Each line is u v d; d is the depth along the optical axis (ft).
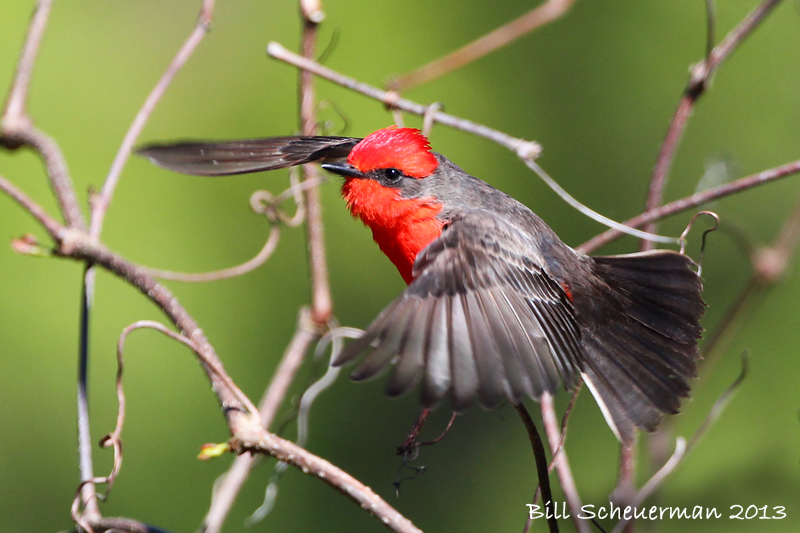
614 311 22.06
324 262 23.32
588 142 45.21
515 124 45.21
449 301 17.51
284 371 22.85
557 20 46.26
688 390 21.27
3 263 39.68
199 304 41.11
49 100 42.93
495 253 19.27
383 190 21.98
